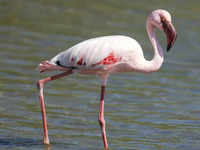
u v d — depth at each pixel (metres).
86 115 12.70
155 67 10.81
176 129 11.98
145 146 10.66
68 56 10.45
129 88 15.38
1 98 13.33
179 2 28.12
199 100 14.66
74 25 22.31
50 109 12.89
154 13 10.90
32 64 16.81
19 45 18.80
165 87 15.79
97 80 16.17
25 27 21.33
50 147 10.22
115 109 13.31
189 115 13.19
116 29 22.20
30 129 11.34
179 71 17.88
